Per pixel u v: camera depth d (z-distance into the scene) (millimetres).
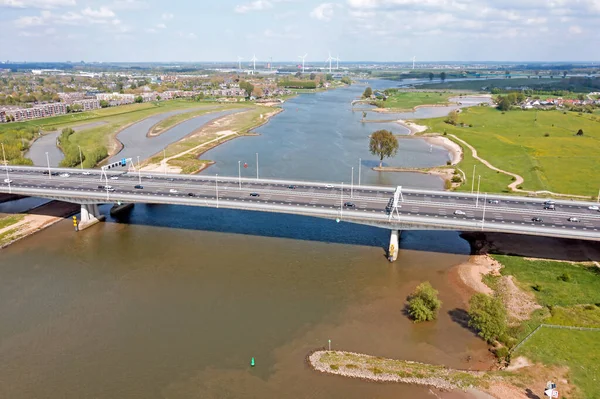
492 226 164000
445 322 132750
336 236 193875
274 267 166500
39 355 119500
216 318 135375
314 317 135625
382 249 181500
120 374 112562
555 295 143375
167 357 118312
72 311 139125
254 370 113125
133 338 126125
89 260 171875
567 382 106062
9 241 186500
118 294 148625
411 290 150625
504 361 115375
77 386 108875
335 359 115875
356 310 139125
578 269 159750
